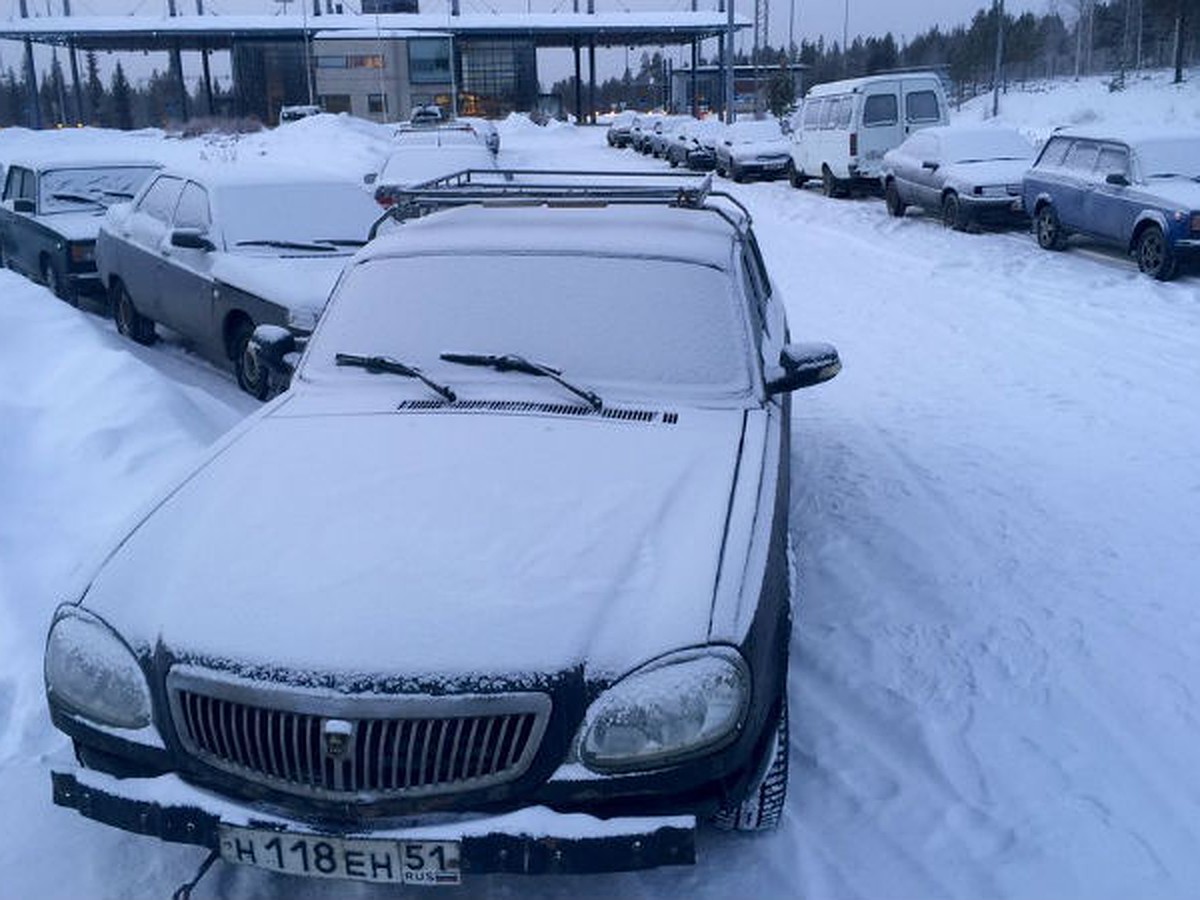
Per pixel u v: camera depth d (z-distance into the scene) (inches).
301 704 114.3
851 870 137.4
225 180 375.2
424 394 167.5
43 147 1699.1
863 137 909.8
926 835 143.7
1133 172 547.5
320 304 313.3
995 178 680.4
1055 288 510.9
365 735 114.1
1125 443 294.8
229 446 158.1
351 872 115.6
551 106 3051.2
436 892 134.5
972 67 3161.9
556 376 164.4
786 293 526.6
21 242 512.1
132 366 298.7
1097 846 141.3
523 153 1769.2
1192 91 1891.0
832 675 182.9
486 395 165.9
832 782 155.1
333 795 115.3
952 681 180.7
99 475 245.9
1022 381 358.3
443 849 113.9
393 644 116.6
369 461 147.6
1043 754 160.9
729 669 118.9
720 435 156.2
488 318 175.8
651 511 136.3
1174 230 501.4
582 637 118.6
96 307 498.3
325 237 369.1
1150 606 205.3
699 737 117.0
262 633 119.1
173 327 383.2
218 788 120.0
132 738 123.0
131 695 122.9
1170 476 270.1
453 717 114.0
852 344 418.3
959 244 657.6
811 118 1022.4
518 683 114.7
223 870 137.9
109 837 144.1
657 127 1667.1
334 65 2733.8
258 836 116.6
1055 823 145.7
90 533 221.0
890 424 318.7
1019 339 415.2
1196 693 176.7
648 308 174.9
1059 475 273.1
